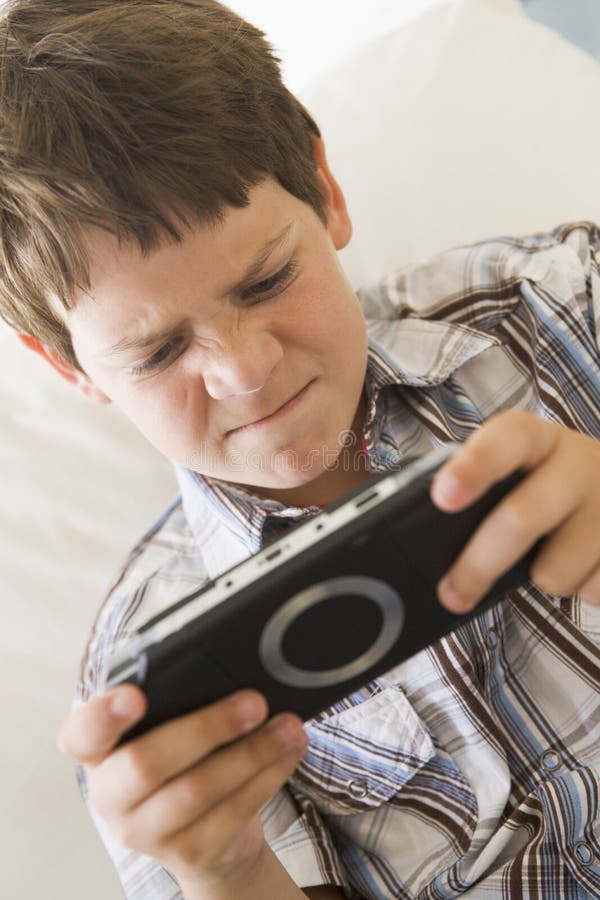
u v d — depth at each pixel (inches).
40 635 38.2
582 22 63.1
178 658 17.7
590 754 29.6
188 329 25.2
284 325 26.0
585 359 33.7
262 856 24.9
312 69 55.7
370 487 17.9
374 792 31.4
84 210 24.0
